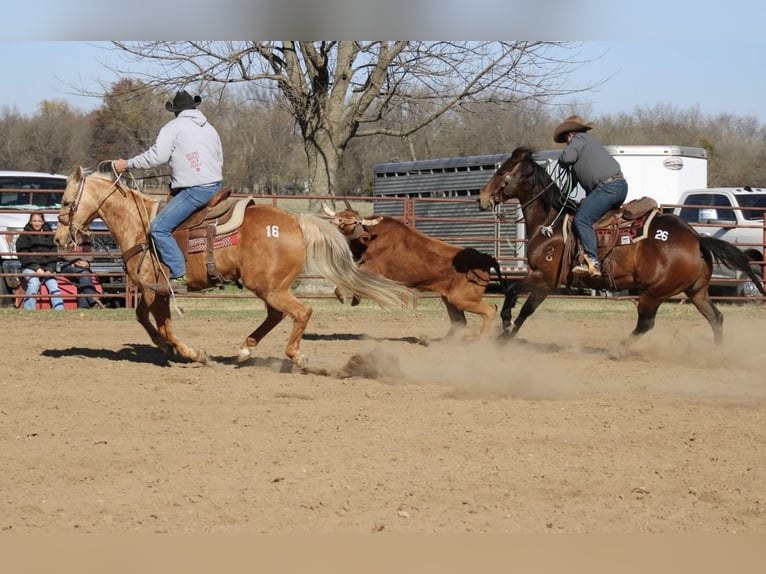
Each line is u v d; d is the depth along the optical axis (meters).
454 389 9.24
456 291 12.18
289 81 22.88
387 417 7.91
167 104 9.73
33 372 9.94
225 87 22.97
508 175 11.66
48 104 54.19
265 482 6.14
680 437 7.36
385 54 22.56
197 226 9.64
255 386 9.24
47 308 17.53
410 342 13.02
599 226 11.27
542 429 7.55
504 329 12.05
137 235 9.90
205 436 7.27
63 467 6.45
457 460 6.66
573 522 5.50
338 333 14.12
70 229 9.82
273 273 9.58
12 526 5.37
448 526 5.41
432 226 24.62
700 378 10.13
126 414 7.98
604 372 10.50
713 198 22.05
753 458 6.78
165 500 5.79
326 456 6.73
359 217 12.09
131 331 13.76
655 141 57.66
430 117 23.25
